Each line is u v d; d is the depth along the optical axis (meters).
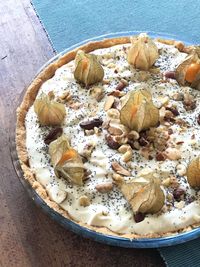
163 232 0.35
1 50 0.48
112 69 0.45
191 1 0.52
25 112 0.42
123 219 0.35
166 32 0.50
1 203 0.38
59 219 0.35
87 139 0.40
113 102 0.42
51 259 0.35
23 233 0.36
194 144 0.39
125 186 0.36
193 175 0.36
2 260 0.35
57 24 0.50
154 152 0.39
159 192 0.35
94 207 0.36
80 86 0.44
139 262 0.35
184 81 0.43
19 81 0.45
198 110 0.42
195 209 0.36
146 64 0.44
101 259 0.35
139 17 0.51
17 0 0.52
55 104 0.40
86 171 0.38
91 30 0.50
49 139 0.40
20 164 0.38
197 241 0.36
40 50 0.48
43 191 0.37
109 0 0.53
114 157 0.38
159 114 0.40
